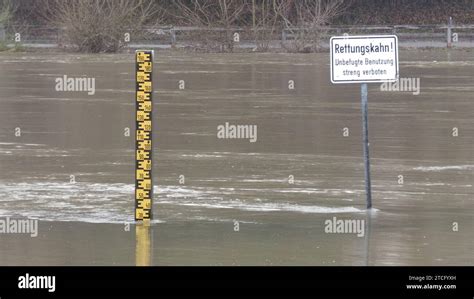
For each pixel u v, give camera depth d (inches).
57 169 605.0
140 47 2033.7
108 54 1865.2
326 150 680.4
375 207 495.8
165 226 450.3
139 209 466.6
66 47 1982.0
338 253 394.6
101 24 1923.0
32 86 1113.4
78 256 389.4
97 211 484.7
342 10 2490.2
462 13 2837.1
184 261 381.4
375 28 2332.7
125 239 421.4
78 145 698.2
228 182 565.6
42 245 409.1
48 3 2428.6
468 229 442.3
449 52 1860.2
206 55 1813.5
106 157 649.6
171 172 595.8
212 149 685.3
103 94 1027.3
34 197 519.8
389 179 574.2
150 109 475.5
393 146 695.7
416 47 2034.9
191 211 485.4
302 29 1950.1
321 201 511.5
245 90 1079.0
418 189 543.8
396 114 860.6
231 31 1983.3
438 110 884.6
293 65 1487.5
